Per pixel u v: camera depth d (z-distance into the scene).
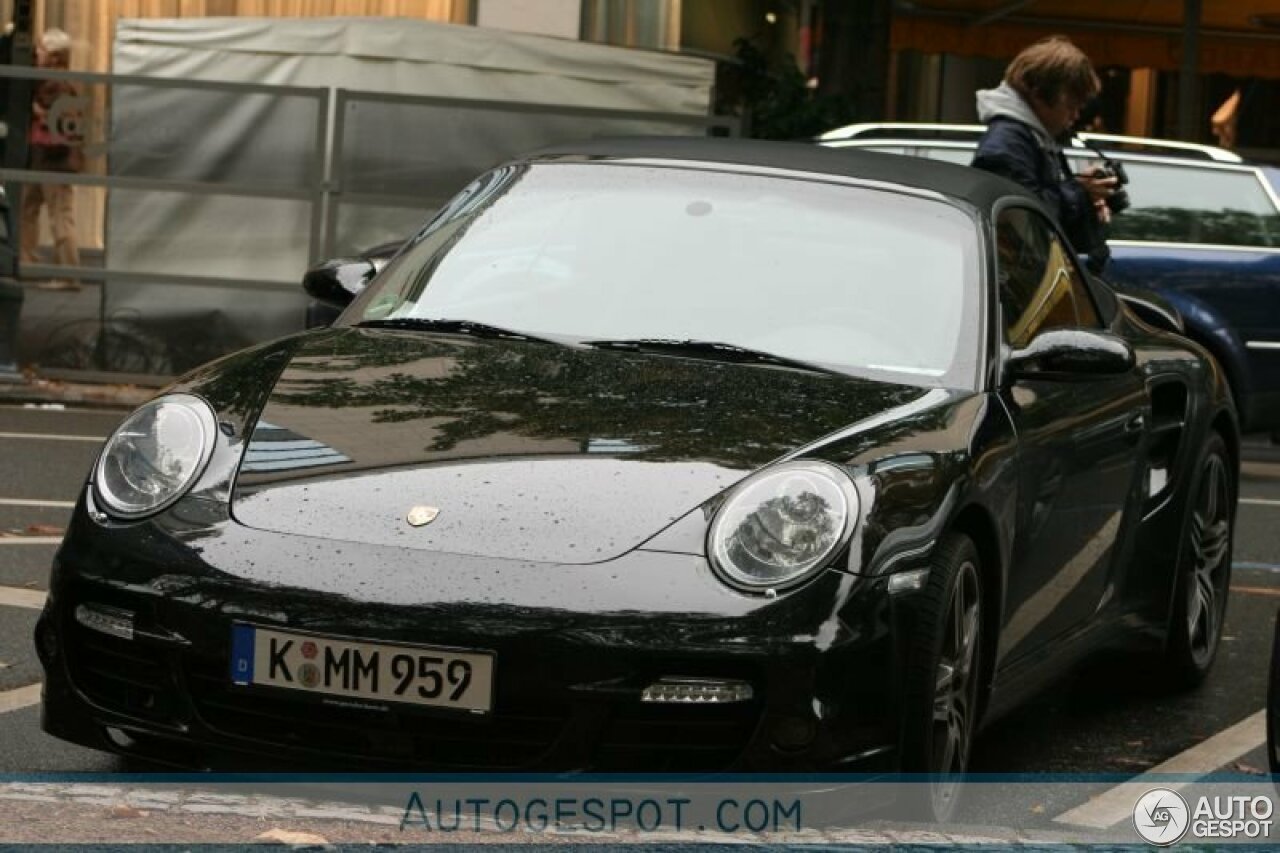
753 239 8.97
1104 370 8.51
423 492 7.20
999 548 7.95
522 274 8.95
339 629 6.90
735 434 7.49
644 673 6.85
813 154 9.67
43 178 21.03
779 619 6.91
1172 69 29.84
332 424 7.57
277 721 7.07
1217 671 11.55
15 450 16.72
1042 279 9.67
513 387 7.86
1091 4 28.06
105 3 27.66
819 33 27.23
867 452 7.44
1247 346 20.17
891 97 36.62
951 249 8.96
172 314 21.23
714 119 21.50
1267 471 20.84
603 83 22.98
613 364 8.15
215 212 21.27
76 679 7.41
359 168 21.33
